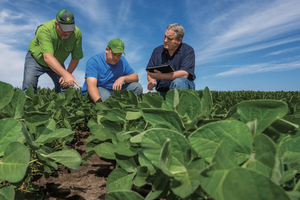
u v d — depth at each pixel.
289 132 0.50
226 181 0.32
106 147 0.93
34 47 4.18
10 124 0.55
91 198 0.98
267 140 0.37
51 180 1.14
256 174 0.30
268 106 0.48
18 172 0.46
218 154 0.38
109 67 3.99
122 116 1.17
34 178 1.14
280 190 0.28
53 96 2.42
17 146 0.50
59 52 4.50
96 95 3.38
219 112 1.17
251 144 0.43
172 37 3.90
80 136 1.96
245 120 0.52
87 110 1.89
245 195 0.31
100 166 1.35
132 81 4.21
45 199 0.96
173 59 4.25
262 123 0.49
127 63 4.47
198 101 0.70
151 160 0.47
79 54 4.96
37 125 0.84
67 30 3.88
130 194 0.50
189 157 0.47
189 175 0.44
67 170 1.27
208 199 0.44
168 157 0.46
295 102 1.24
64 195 1.00
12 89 0.65
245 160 0.43
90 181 1.15
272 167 0.36
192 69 4.04
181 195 0.41
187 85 3.60
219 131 0.44
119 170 0.75
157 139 0.48
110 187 0.71
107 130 1.07
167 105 0.83
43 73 4.64
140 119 1.17
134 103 1.41
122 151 0.77
